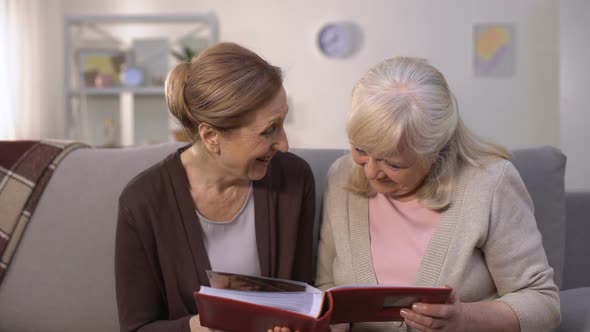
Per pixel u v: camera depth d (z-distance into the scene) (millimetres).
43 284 1562
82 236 1564
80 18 4398
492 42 4262
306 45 4414
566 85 3787
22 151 1665
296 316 1012
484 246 1284
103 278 1541
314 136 4438
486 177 1285
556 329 1338
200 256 1324
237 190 1379
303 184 1433
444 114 1197
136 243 1321
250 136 1206
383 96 1165
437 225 1312
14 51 3922
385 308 1106
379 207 1384
